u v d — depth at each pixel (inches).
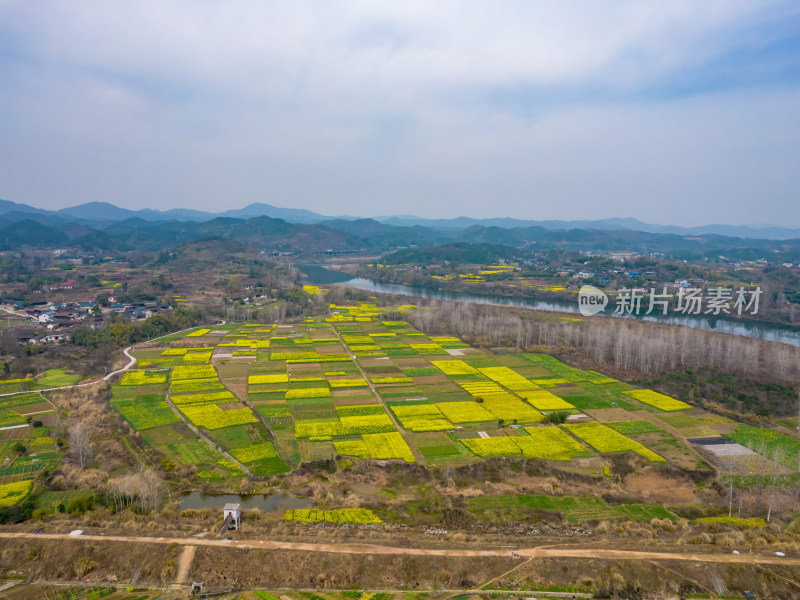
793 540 3100.4
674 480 4005.9
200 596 2679.6
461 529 3319.4
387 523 3380.9
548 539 3134.8
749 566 2802.7
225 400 5595.5
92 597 2679.6
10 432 4729.3
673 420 5118.1
